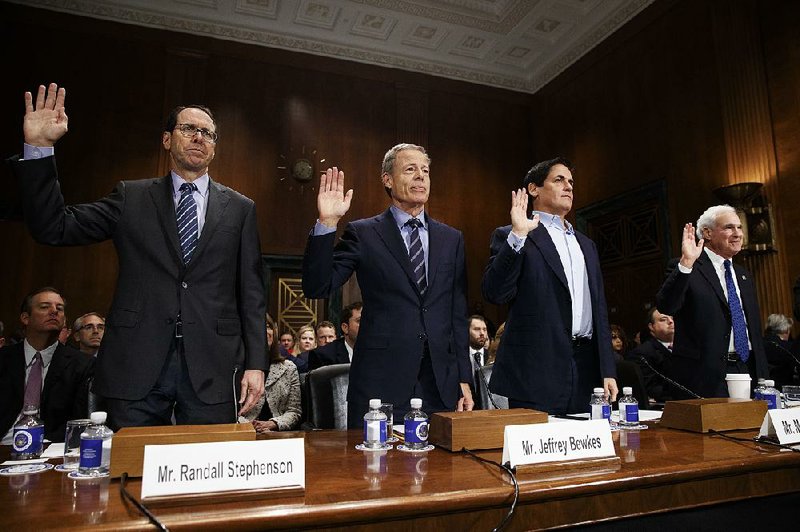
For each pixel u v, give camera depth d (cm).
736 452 116
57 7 684
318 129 785
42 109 148
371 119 813
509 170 875
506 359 198
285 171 760
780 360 363
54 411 281
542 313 195
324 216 175
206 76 738
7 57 663
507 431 103
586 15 738
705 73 612
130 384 143
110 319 152
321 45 788
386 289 189
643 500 99
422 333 184
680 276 222
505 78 878
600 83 764
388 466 107
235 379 161
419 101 834
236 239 172
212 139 174
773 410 128
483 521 87
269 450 88
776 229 529
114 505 81
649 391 389
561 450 105
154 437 99
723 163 587
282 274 750
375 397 177
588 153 778
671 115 651
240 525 75
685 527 101
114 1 693
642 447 123
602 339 200
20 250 641
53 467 106
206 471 84
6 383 282
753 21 566
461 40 798
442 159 840
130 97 704
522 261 202
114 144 689
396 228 199
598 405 158
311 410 255
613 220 741
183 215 168
